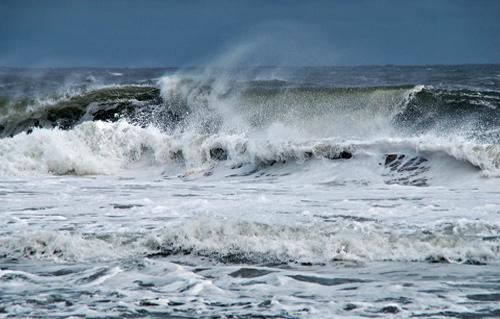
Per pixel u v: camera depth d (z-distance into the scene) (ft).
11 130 290.15
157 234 110.52
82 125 237.86
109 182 194.49
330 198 151.02
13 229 119.55
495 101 257.55
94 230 117.60
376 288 86.53
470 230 110.63
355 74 543.39
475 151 178.91
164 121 265.95
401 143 194.29
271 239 107.76
